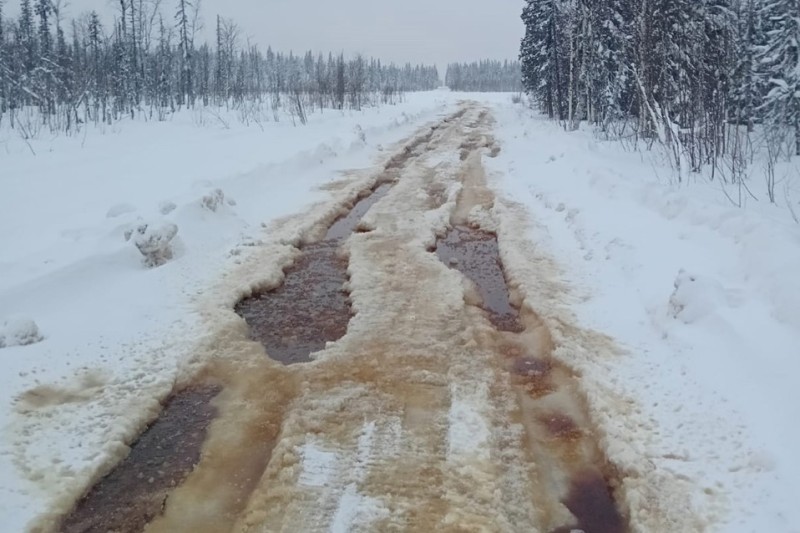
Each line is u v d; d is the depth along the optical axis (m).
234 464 5.01
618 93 27.44
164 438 5.39
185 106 41.03
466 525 4.20
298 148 19.28
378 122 30.00
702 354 6.14
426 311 7.89
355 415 5.55
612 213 11.20
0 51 30.11
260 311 8.18
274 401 5.91
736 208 9.29
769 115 20.25
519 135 27.06
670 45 21.25
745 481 4.51
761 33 25.95
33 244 9.32
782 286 6.31
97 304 7.68
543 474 4.96
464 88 123.00
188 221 10.53
